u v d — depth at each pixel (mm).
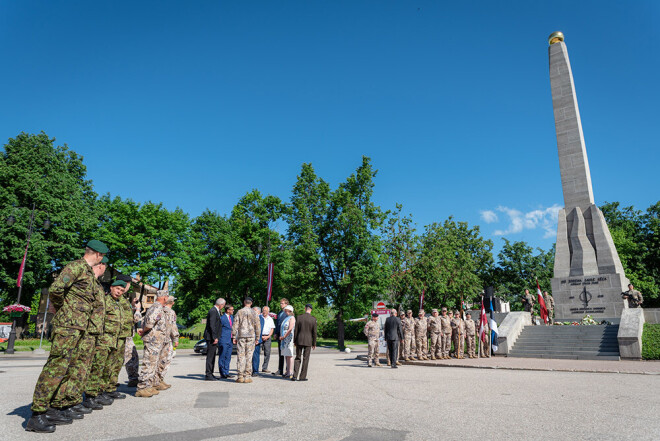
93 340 5848
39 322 38812
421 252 40969
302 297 40250
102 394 6734
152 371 7523
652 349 17484
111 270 39125
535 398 7859
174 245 41031
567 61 30312
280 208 44188
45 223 26172
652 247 48844
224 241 41688
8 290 32156
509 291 53281
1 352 23344
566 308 27062
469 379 11102
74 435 4699
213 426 5215
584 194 28219
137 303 9320
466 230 54312
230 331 11141
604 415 6270
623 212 55406
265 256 41406
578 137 28984
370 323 15805
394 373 12781
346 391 8570
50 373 4910
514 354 20469
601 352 18828
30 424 4805
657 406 7094
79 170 40531
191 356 22797
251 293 42312
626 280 26266
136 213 40219
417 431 5168
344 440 4660
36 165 34156
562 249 28109
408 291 40688
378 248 36031
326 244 38125
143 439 4551
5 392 7723
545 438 4902
